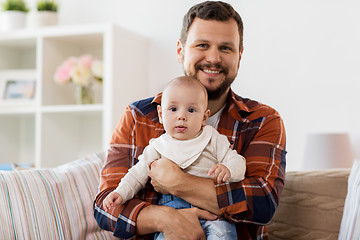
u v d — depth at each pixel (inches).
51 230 62.5
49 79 138.9
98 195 60.8
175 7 139.4
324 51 126.1
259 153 60.1
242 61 132.1
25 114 147.1
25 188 63.1
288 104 128.5
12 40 142.4
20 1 146.9
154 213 55.6
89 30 130.2
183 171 57.8
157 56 141.0
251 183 56.4
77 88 138.1
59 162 141.9
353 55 124.0
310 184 72.0
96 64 132.9
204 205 55.9
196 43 61.9
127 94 133.3
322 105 126.1
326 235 69.3
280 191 58.8
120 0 145.8
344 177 71.1
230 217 55.7
